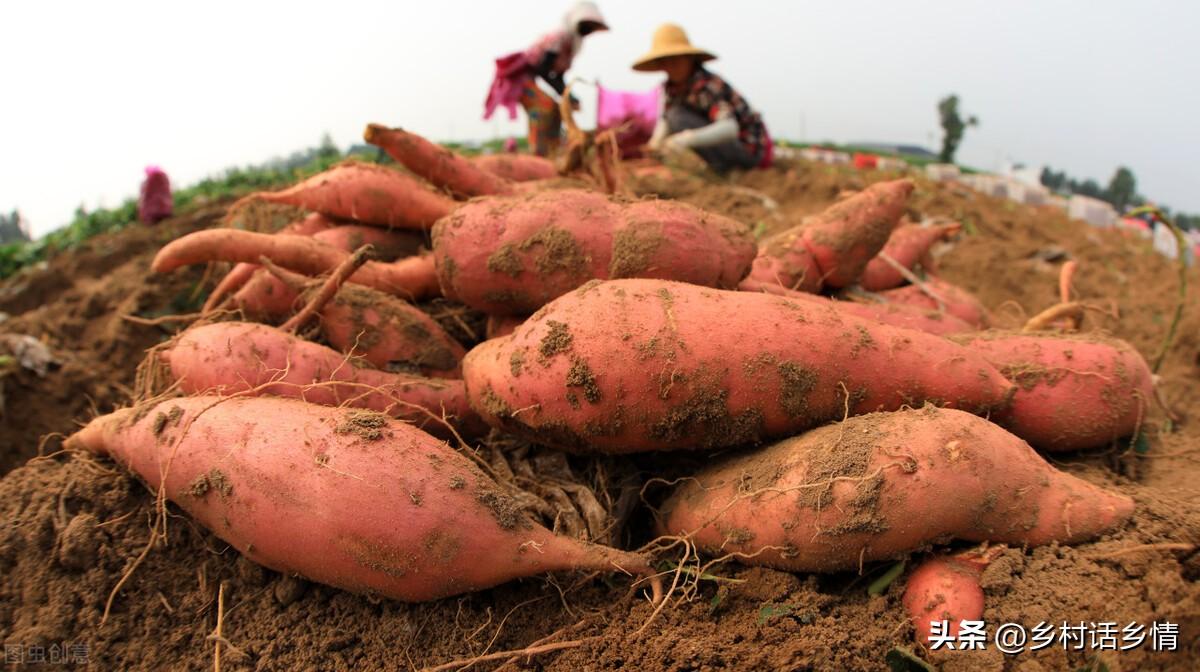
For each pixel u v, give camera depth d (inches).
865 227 118.8
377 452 74.4
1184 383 155.3
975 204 310.5
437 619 77.9
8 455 151.7
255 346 93.7
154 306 175.3
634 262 94.5
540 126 254.7
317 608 80.4
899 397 85.8
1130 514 77.4
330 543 72.6
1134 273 250.2
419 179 135.5
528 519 78.1
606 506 90.9
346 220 129.0
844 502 73.3
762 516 78.2
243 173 380.8
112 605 82.2
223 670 76.5
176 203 332.5
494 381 86.7
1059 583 72.5
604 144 143.3
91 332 185.6
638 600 80.7
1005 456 76.0
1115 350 96.7
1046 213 333.7
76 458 93.7
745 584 80.6
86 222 313.4
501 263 97.1
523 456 96.7
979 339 100.3
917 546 74.1
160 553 85.3
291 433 76.6
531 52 244.5
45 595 82.4
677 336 80.3
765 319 82.7
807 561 77.0
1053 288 212.7
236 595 82.8
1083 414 93.4
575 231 95.7
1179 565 73.2
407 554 72.1
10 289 258.2
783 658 70.0
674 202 101.7
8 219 364.5
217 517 77.6
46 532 85.8
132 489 88.7
